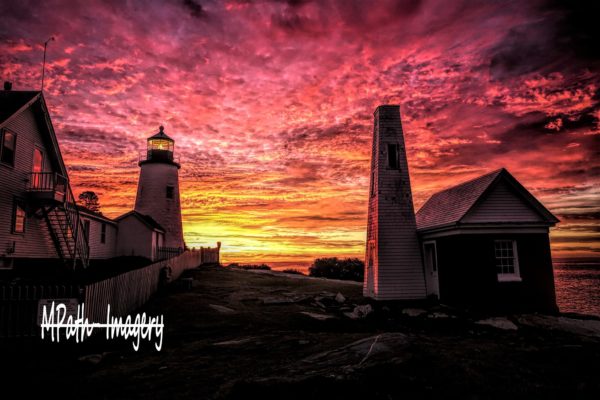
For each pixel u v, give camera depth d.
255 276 26.80
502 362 7.70
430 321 12.87
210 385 6.61
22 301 10.10
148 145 35.41
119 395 6.38
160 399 6.13
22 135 17.03
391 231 16.58
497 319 12.88
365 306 14.62
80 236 21.95
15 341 9.84
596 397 6.11
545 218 15.13
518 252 14.92
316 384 5.76
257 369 7.24
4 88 18.25
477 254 14.67
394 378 6.06
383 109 17.69
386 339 7.33
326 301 16.61
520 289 14.62
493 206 15.16
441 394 5.96
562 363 7.71
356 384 5.74
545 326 12.16
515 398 6.00
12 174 16.23
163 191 33.97
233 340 9.71
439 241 15.94
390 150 17.45
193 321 12.30
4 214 15.65
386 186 16.94
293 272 34.81
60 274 17.11
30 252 17.44
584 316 14.23
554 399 6.02
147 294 15.72
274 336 10.01
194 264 31.55
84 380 7.18
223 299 16.58
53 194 17.08
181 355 8.69
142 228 28.19
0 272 15.38
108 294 11.70
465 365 7.15
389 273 16.20
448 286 15.16
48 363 8.37
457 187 18.53
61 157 19.81
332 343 8.98
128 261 25.08
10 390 6.72
